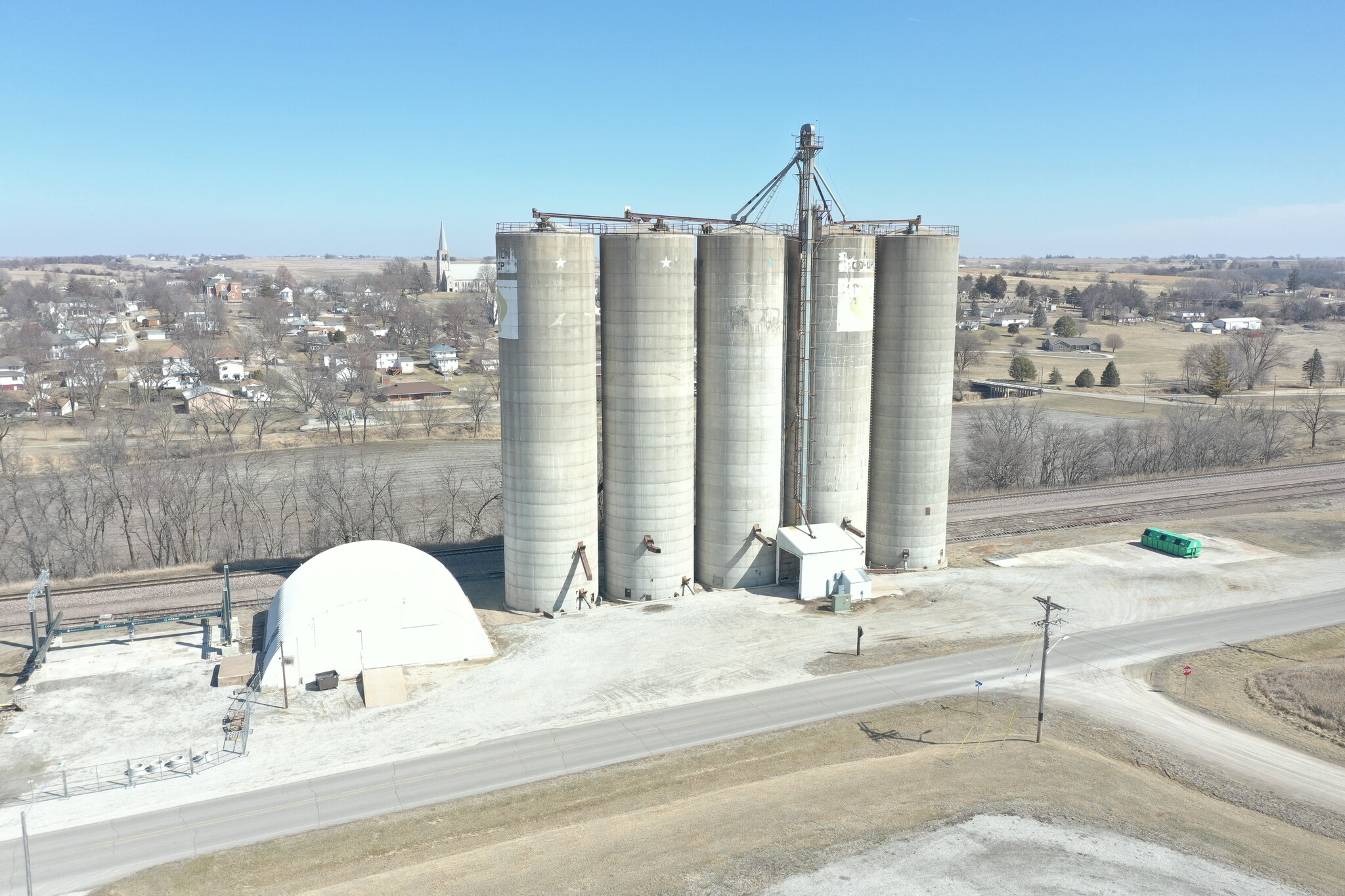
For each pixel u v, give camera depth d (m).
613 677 52.72
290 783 41.75
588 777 42.25
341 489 91.12
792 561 68.50
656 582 64.75
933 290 66.69
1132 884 33.81
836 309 66.12
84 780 41.91
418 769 43.00
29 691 50.81
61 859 36.19
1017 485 106.75
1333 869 35.03
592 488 62.72
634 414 62.12
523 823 38.69
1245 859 35.47
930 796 40.09
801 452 67.88
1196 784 42.09
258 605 63.91
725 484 65.75
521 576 62.62
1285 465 115.00
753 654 55.88
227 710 48.75
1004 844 36.28
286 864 35.81
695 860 35.22
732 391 64.12
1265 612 62.72
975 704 49.69
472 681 52.22
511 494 61.81
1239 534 81.38
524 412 59.91
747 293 62.59
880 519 71.56
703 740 45.69
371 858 36.22
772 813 38.62
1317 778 42.56
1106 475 111.19
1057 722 47.69
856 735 46.25
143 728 46.69
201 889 34.31
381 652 53.31
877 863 34.94
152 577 70.50
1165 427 125.81
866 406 68.94
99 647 56.84
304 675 51.84
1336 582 68.81
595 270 60.28
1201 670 54.00
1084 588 67.56
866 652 56.25
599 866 34.88
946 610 63.06
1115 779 41.75
